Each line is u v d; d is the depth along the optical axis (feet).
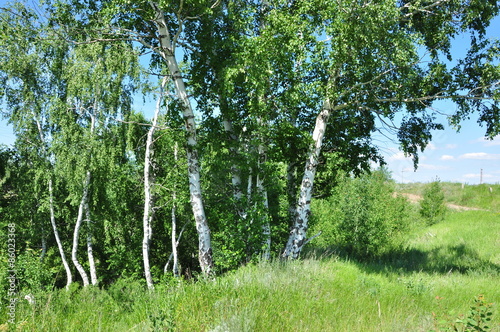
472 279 37.42
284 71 40.60
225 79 39.63
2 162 86.79
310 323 17.62
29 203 84.23
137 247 80.38
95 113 73.61
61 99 78.18
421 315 20.56
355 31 34.86
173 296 20.45
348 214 49.32
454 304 25.67
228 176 48.19
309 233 62.13
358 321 18.54
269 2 43.88
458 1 37.88
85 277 76.95
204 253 40.83
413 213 93.40
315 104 41.06
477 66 38.73
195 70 47.01
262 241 41.01
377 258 49.21
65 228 91.25
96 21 43.80
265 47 38.50
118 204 78.07
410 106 43.98
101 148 71.72
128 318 20.52
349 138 47.11
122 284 28.32
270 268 26.73
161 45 41.81
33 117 79.41
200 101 47.88
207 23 44.78
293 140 42.88
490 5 37.24
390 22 35.73
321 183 53.42
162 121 67.72
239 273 27.14
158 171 77.36
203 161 48.75
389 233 53.11
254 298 19.36
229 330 15.35
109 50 70.38
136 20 43.70
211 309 17.92
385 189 64.03
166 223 83.15
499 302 27.22
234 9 44.04
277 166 45.11
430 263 48.44
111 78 70.69
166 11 40.06
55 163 77.61
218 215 44.06
